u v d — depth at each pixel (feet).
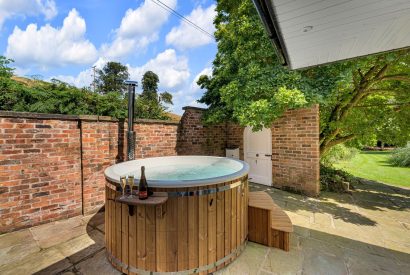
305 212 12.50
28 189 10.05
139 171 12.25
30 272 7.08
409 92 15.38
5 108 12.84
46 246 8.61
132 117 13.57
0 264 7.47
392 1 5.32
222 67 18.48
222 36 19.24
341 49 8.16
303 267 7.41
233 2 17.76
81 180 11.83
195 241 6.95
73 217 11.44
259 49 14.61
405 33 6.94
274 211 10.28
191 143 19.06
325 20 6.23
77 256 7.98
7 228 9.53
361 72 16.94
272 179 17.74
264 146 18.37
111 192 7.57
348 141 19.97
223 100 16.93
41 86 14.92
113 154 13.71
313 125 15.24
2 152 9.31
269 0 5.44
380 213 12.45
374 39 7.37
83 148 11.73
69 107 14.70
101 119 12.48
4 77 13.33
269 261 7.78
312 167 15.34
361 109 18.17
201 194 6.93
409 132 16.37
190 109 18.97
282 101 13.08
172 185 6.70
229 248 7.64
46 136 10.55
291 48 8.05
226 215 7.51
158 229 6.73
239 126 20.72
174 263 6.81
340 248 8.66
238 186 8.04
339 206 13.55
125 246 7.09
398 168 28.89
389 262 7.73
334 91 14.01
